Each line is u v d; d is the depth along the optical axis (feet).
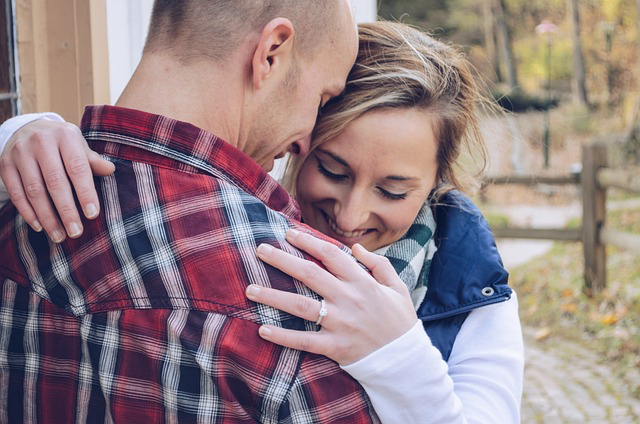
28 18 6.87
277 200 3.95
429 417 3.64
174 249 3.56
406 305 3.73
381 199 4.86
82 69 7.07
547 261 26.20
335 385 3.53
